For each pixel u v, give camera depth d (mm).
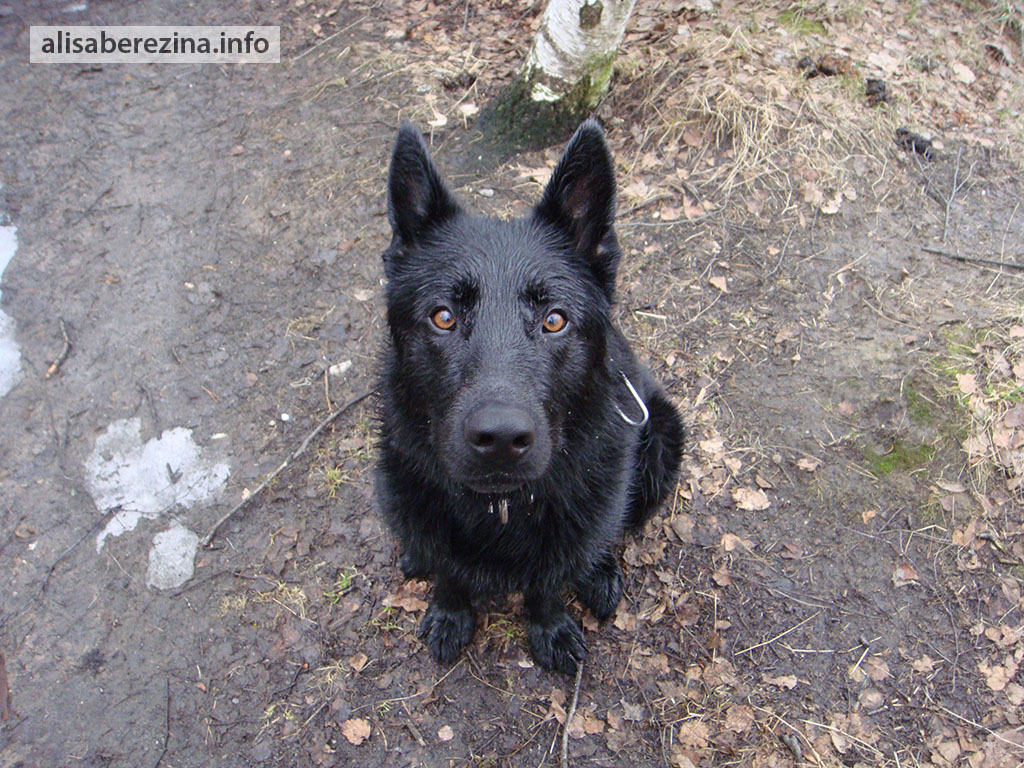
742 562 993
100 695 905
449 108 1481
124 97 1531
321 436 1104
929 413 1062
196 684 911
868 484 1034
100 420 1110
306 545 1013
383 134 1432
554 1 1295
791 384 1121
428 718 887
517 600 982
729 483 1055
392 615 961
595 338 770
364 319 1209
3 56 1621
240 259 1271
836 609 952
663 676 913
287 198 1341
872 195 1304
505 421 634
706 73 1423
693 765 849
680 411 1111
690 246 1257
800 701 889
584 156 748
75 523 1029
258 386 1149
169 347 1180
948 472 1026
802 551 997
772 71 1432
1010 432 1029
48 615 958
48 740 874
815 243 1251
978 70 1570
